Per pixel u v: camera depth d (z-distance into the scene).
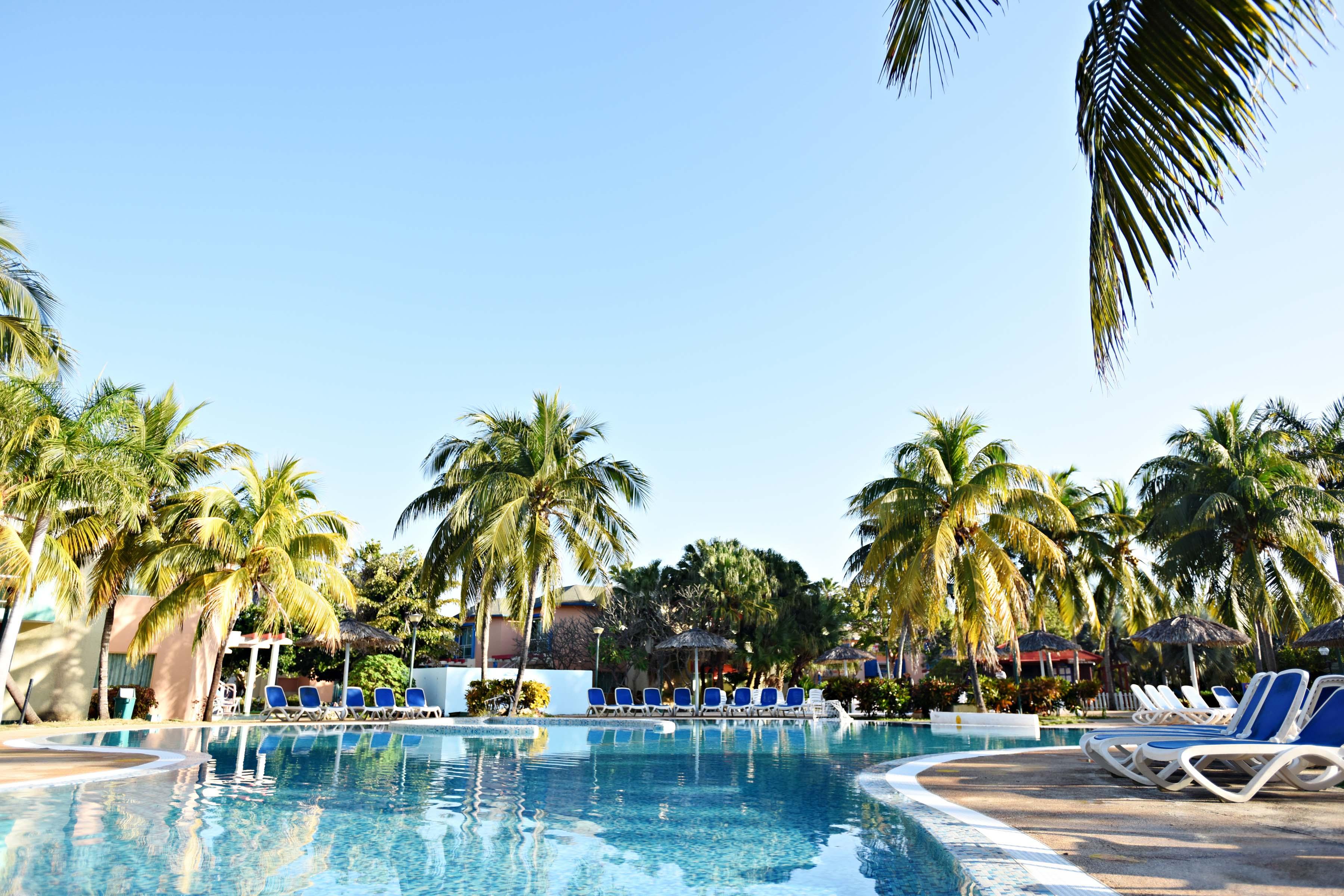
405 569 36.25
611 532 25.25
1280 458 25.66
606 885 4.42
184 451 21.12
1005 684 24.02
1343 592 23.55
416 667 35.53
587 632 38.31
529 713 24.69
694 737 17.44
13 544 15.41
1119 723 24.20
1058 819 5.80
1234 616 25.47
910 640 27.97
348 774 9.34
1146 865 4.31
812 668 38.41
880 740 16.50
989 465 24.06
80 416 17.11
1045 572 29.33
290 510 21.92
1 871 4.57
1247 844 4.80
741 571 35.94
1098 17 3.55
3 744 12.52
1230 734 8.36
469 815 6.59
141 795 7.47
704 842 5.49
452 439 25.34
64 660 21.14
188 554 20.05
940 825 5.68
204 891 4.25
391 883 4.45
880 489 25.52
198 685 23.55
